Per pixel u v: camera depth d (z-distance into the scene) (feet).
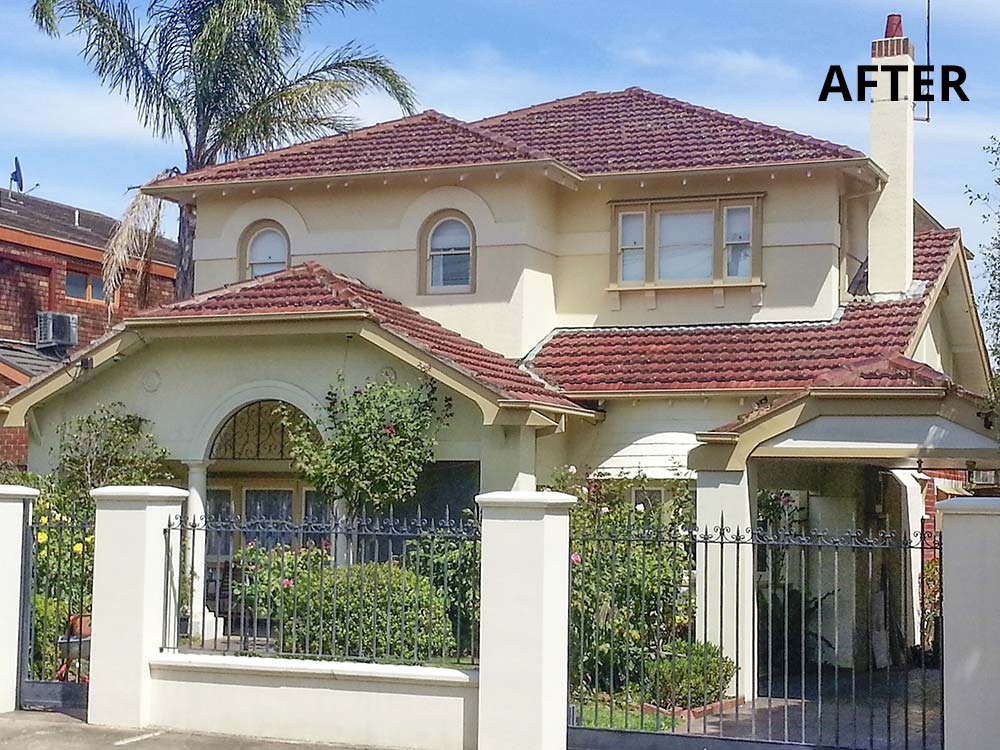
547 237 72.23
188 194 75.05
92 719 43.70
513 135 78.69
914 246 77.46
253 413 69.51
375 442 59.88
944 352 81.46
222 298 65.77
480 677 39.27
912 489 72.74
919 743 42.27
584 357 68.85
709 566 54.65
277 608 46.55
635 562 49.49
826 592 63.87
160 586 44.27
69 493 61.62
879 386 53.62
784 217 69.87
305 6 88.22
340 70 88.38
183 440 65.51
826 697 54.95
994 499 36.11
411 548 48.47
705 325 70.79
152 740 41.68
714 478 55.11
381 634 44.55
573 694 46.96
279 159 75.77
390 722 40.91
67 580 49.03
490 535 39.50
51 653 47.88
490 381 60.13
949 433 52.80
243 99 87.40
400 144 73.97
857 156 67.46
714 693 49.62
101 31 86.89
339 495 60.85
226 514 69.41
